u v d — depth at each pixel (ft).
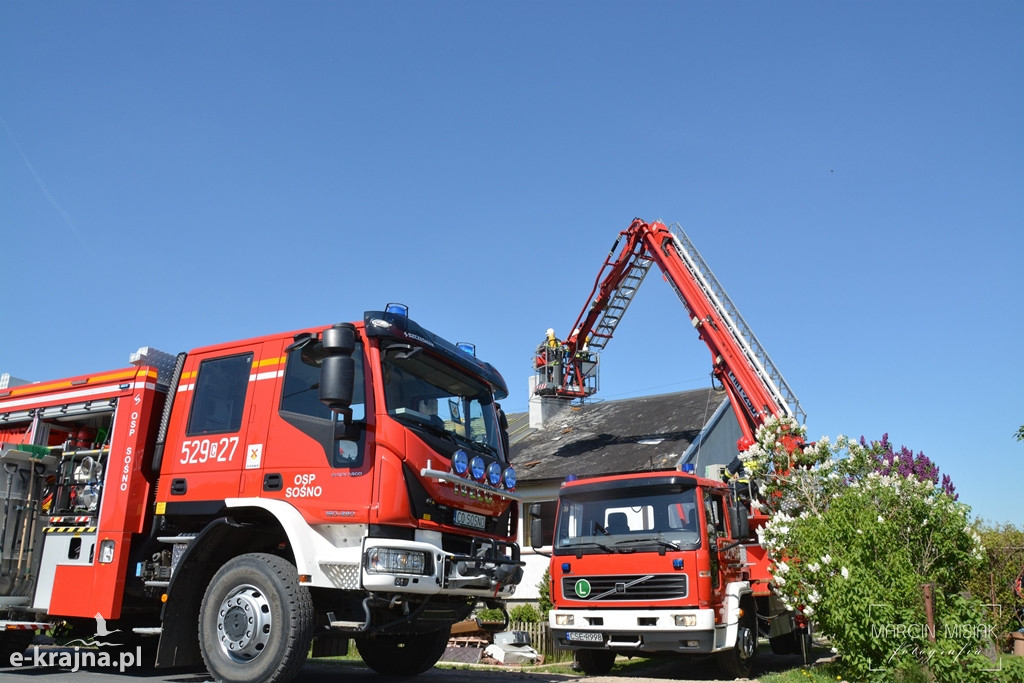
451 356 26.07
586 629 33.06
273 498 22.93
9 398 30.50
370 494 21.62
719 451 69.56
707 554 32.04
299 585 21.84
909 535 30.78
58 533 27.14
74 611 25.52
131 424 26.55
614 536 33.91
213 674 22.04
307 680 27.45
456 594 24.06
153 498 26.18
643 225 69.87
